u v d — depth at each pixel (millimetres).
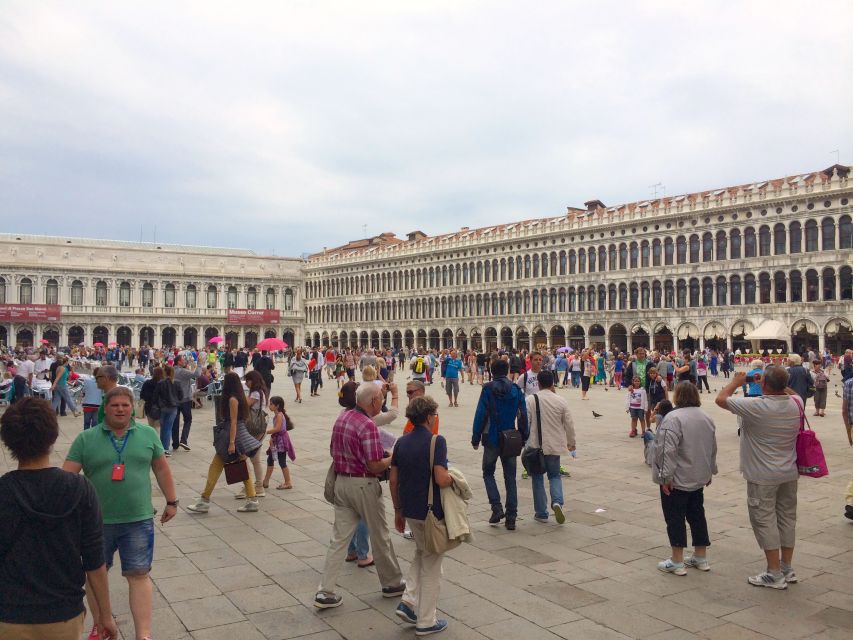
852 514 11344
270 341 40031
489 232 96875
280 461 14039
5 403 27328
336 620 7527
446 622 7324
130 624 7391
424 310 105125
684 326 75750
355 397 8711
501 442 10938
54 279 110000
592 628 7289
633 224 80312
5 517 4527
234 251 136000
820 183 66250
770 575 8453
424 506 7137
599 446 19234
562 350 47625
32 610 4527
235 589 8430
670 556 9734
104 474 6484
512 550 10016
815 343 66375
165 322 117000
